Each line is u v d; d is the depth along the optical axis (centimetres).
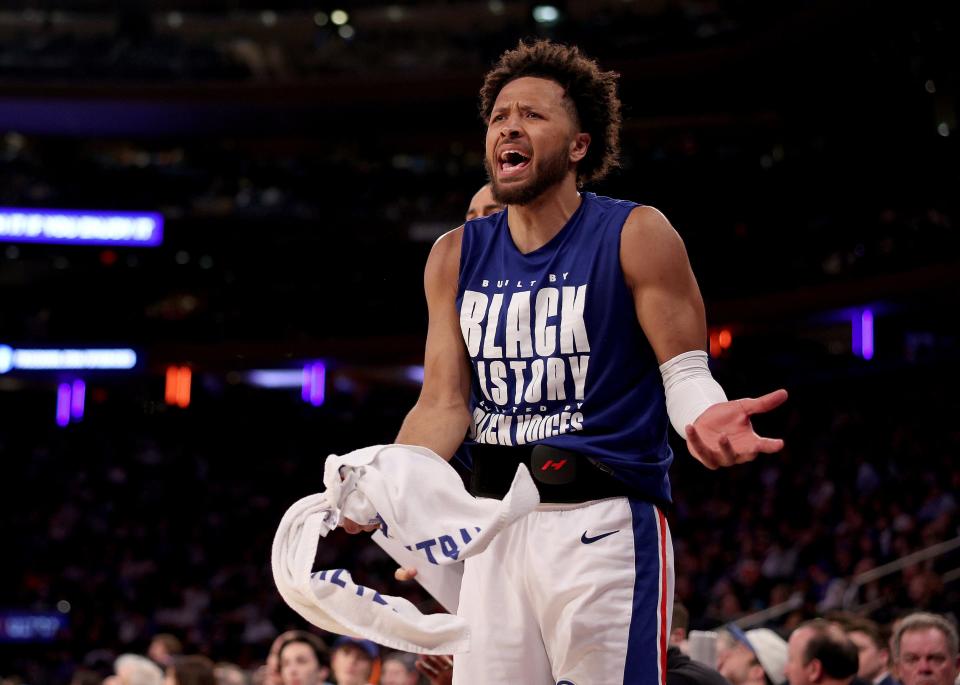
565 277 686
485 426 699
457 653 636
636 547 652
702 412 623
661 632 646
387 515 597
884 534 3822
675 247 675
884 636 1916
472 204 969
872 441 4909
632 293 679
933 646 1312
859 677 1622
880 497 4272
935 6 4950
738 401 590
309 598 588
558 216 703
